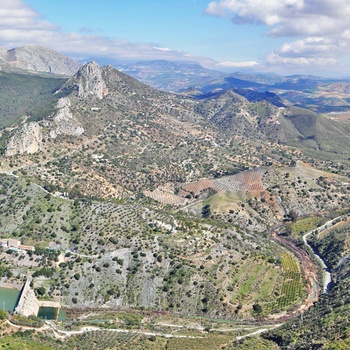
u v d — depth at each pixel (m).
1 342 178.62
